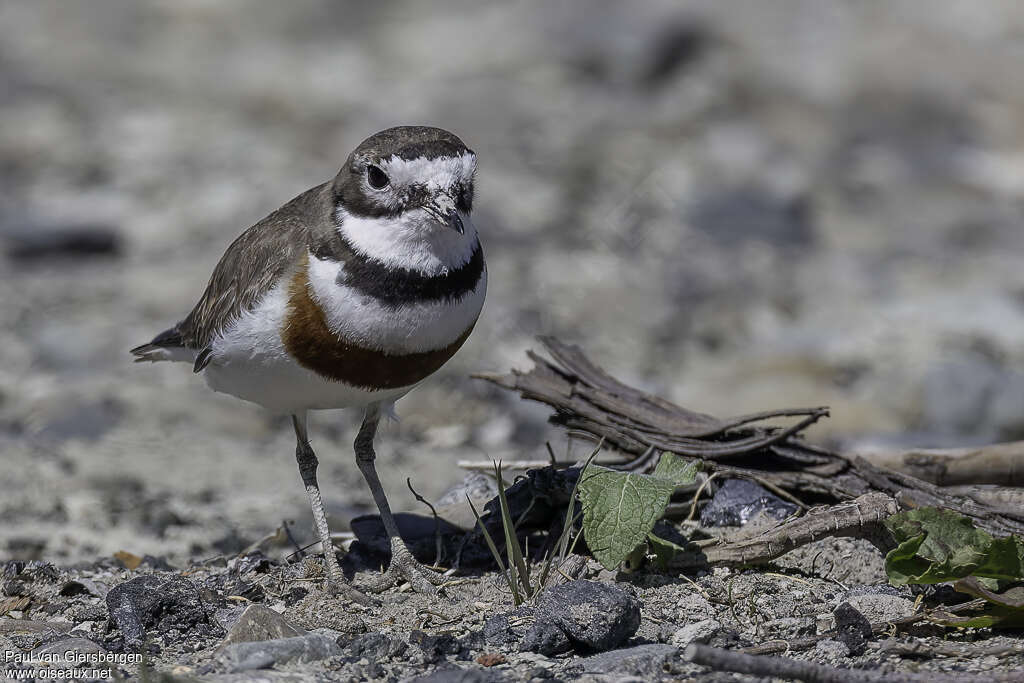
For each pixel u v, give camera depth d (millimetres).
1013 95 25484
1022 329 15609
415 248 7371
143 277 17922
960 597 7098
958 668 6285
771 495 8258
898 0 30641
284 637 6879
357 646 6777
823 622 6973
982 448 8625
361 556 8438
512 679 6316
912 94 25484
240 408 13695
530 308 16078
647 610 7207
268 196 20922
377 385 7660
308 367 7555
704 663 5711
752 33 29078
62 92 27297
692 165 22328
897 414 12906
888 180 22281
